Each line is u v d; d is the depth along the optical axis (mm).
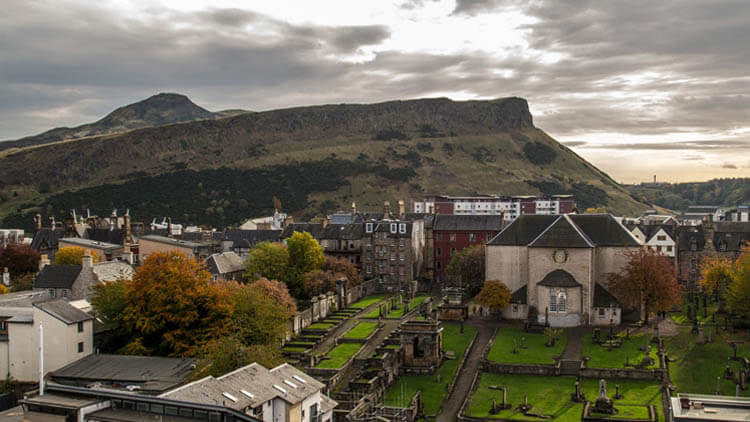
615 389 107688
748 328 129750
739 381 105375
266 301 125125
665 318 142875
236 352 99375
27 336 115625
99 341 122375
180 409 71625
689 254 188500
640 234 191000
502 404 102938
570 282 137625
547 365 115625
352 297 171000
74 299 143500
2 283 175125
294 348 127375
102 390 76688
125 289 126188
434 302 166875
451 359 123875
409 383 115312
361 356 122062
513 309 145500
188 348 116938
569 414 99250
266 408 77375
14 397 106312
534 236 148500
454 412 104188
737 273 139250
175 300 119875
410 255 190250
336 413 93812
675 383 108688
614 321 137125
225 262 179500
